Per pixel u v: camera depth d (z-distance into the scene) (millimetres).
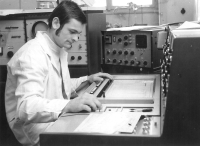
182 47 846
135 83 1656
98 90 1479
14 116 1610
